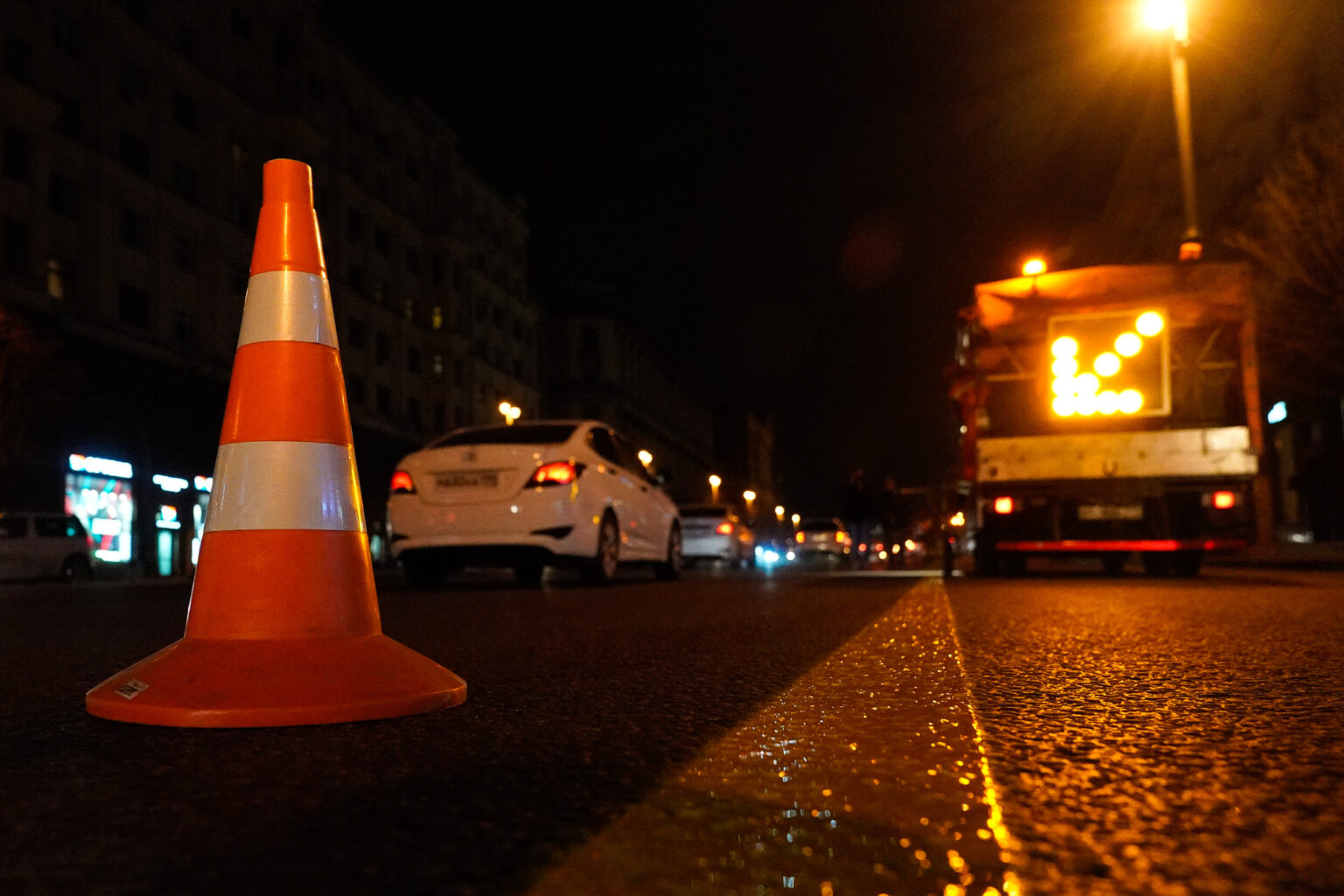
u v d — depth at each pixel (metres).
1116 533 11.07
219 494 2.96
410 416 49.09
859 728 2.50
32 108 26.98
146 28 32.00
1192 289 11.02
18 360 24.98
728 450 121.00
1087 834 1.58
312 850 1.53
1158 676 3.38
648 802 1.81
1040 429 11.45
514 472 9.95
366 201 44.78
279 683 2.66
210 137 35.03
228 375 35.47
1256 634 4.80
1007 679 3.33
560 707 2.86
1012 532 11.34
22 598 9.64
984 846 1.52
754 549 32.00
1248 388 10.89
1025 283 11.34
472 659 4.03
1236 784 1.91
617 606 7.29
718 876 1.40
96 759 2.21
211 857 1.51
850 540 20.58
